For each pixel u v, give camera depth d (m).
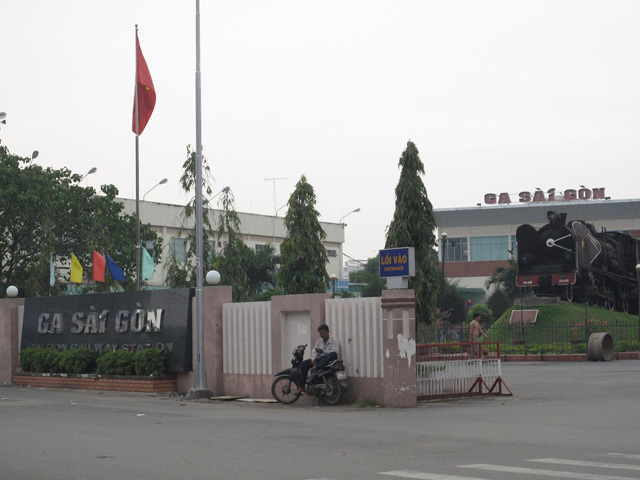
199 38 21.17
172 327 21.81
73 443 11.50
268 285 70.94
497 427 13.09
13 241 46.56
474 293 94.44
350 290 88.94
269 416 15.60
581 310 45.62
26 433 12.77
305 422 14.37
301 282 35.25
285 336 19.22
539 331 41.28
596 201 91.31
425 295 23.61
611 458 9.77
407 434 12.37
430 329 26.27
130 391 22.05
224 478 8.58
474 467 9.12
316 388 17.66
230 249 36.06
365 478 8.50
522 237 48.25
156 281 66.31
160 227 67.88
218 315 20.81
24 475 8.88
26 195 43.53
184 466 9.39
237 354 20.33
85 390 23.42
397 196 23.59
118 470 9.14
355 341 17.80
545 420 13.98
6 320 27.22
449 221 97.75
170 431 13.02
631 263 52.06
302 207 35.75
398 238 23.36
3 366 27.08
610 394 18.86
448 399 18.22
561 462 9.44
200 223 20.70
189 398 20.03
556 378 24.39
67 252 47.69
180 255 68.00
